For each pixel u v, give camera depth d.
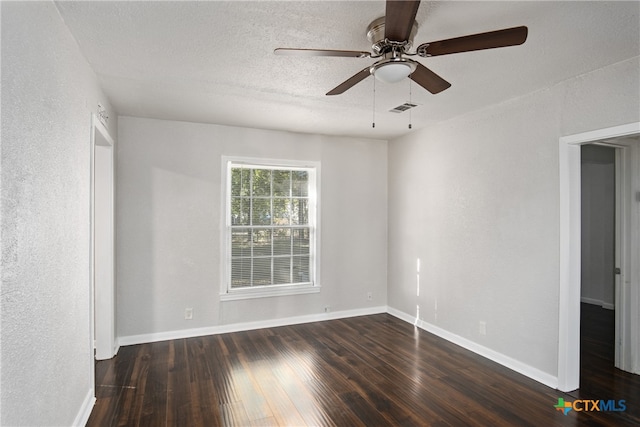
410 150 4.75
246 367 3.33
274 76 2.82
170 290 4.11
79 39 2.21
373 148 5.17
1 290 1.30
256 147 4.51
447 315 4.09
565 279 2.86
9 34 1.35
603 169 5.51
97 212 3.48
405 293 4.84
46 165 1.73
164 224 4.09
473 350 3.71
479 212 3.66
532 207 3.12
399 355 3.63
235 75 2.80
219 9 1.90
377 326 4.59
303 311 4.78
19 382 1.44
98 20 2.00
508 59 2.48
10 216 1.36
